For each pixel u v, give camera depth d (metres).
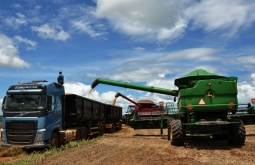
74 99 16.94
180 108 13.24
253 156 10.07
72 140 16.22
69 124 17.23
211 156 10.16
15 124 12.96
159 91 18.73
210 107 12.10
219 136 15.70
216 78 13.42
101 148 13.20
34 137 12.77
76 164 9.13
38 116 12.91
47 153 11.91
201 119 12.46
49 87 13.88
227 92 12.10
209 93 12.17
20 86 13.56
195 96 12.28
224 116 12.68
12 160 11.05
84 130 18.80
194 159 9.55
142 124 21.34
